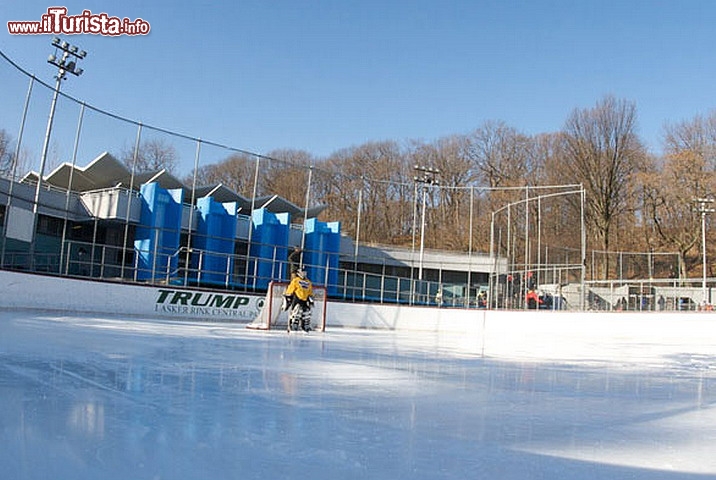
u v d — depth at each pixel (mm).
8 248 15203
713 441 2963
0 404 2973
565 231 29578
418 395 4125
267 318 14438
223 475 2004
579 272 25672
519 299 25109
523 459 2428
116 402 3213
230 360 5980
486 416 3396
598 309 25406
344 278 25562
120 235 20234
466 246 31766
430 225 32531
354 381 4727
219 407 3223
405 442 2619
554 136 55344
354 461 2264
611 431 3109
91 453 2176
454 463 2312
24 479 1854
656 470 2357
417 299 26938
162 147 20188
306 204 25125
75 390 3535
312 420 2998
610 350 12391
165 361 5551
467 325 23062
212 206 22531
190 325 14516
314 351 7801
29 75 15484
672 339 18781
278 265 24375
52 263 17953
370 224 30172
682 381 6180
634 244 46656
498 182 57406
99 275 18172
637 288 24859
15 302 14102
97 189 19219
